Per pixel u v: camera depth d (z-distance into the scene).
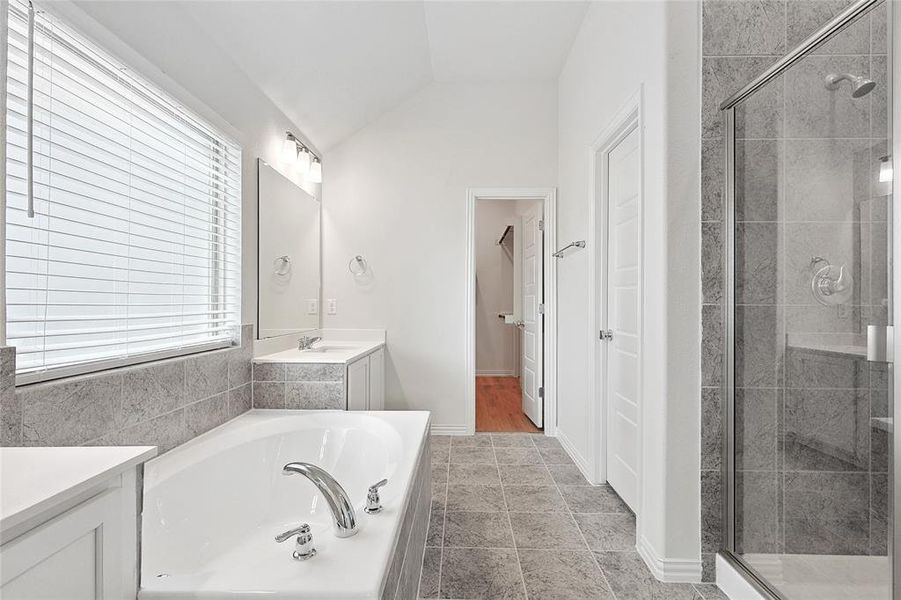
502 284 7.04
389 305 4.01
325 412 2.63
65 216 1.50
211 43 2.33
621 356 2.62
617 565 1.99
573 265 3.36
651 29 1.97
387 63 3.38
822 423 1.41
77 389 1.50
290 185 3.30
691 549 1.87
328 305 4.00
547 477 3.00
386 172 4.02
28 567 0.64
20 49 1.30
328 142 3.90
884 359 1.22
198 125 2.24
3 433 1.22
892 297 1.19
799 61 1.49
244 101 2.68
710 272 1.84
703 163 1.84
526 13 3.08
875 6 1.24
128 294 1.78
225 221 2.54
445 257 4.00
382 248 4.01
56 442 1.42
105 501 0.79
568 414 3.50
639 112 2.08
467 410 3.99
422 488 2.03
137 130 1.82
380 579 1.07
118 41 1.65
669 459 1.86
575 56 3.36
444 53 3.58
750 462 1.72
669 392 1.85
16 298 1.35
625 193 2.56
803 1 1.84
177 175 2.10
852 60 1.31
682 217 1.85
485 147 4.01
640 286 2.08
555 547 2.14
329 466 2.35
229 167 2.56
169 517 1.67
